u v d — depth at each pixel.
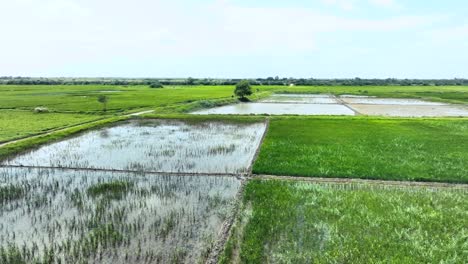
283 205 15.65
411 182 19.16
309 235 12.95
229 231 13.23
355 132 32.94
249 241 12.33
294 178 19.81
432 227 13.72
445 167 21.22
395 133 32.38
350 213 14.87
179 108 51.00
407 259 11.43
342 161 22.58
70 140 30.52
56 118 41.62
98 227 13.62
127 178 20.00
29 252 11.79
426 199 16.48
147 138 31.45
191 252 11.73
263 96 84.06
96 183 19.14
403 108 60.53
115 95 75.38
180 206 15.76
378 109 58.81
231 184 18.89
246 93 71.94
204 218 14.44
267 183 18.77
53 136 30.55
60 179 19.86
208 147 27.73
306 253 11.71
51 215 14.81
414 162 22.28
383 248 12.09
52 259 11.30
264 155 24.06
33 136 30.73
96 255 11.55
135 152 26.17
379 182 19.11
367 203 15.92
